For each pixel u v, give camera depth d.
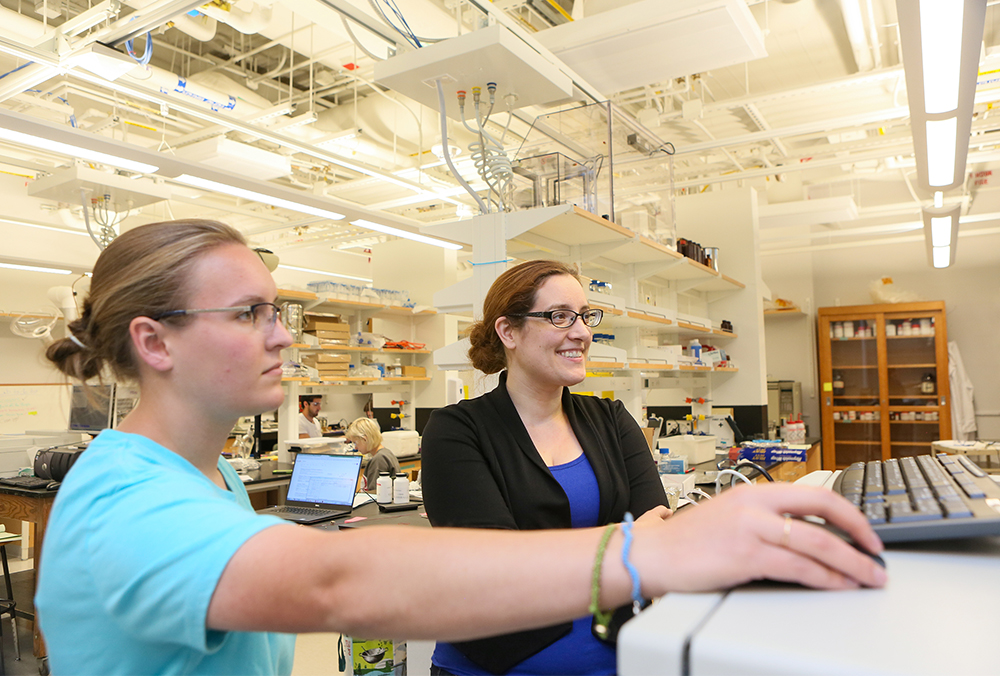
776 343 9.28
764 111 5.91
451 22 3.99
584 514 1.37
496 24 2.36
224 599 0.45
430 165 5.91
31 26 4.27
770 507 0.42
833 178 7.85
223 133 5.91
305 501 3.52
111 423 4.43
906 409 8.32
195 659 0.56
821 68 5.45
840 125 4.77
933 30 1.85
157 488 0.52
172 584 0.46
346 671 2.87
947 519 0.46
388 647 2.84
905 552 0.46
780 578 0.38
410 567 0.43
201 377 0.65
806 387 9.07
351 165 5.38
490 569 0.43
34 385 7.52
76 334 0.71
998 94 4.68
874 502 0.54
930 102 2.33
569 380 1.44
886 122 5.84
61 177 4.15
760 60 5.31
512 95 2.66
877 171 7.62
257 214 7.88
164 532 0.48
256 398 0.67
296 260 10.03
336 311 6.74
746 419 6.34
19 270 7.55
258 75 5.81
